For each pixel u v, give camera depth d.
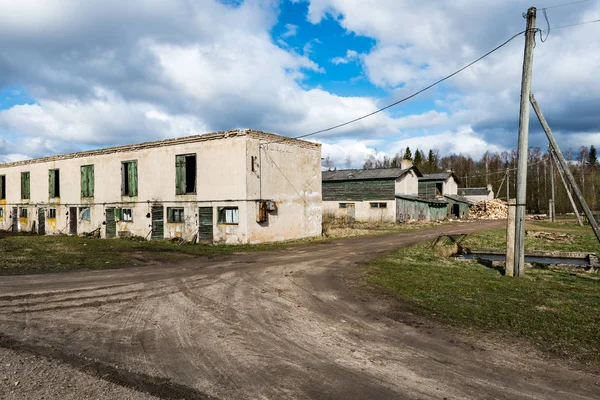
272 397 4.20
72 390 4.32
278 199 21.44
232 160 19.70
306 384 4.52
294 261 14.02
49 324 6.71
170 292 9.12
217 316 7.21
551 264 13.70
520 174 11.15
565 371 4.89
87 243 20.34
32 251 16.17
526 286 9.77
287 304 8.05
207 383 4.52
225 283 10.16
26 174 32.31
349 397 4.21
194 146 21.20
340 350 5.58
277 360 5.21
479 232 25.86
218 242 20.16
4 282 10.23
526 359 5.26
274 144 21.23
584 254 16.47
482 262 14.09
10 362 5.11
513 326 6.60
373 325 6.70
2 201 34.81
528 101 10.93
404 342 5.90
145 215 23.31
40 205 30.78
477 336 6.15
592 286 9.87
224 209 20.23
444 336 6.16
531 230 27.36
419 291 9.14
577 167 75.69
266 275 11.29
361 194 39.22
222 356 5.34
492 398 4.21
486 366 5.04
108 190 25.53
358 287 9.63
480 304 8.00
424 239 22.19
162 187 22.56
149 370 4.87
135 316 7.19
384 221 37.62
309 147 24.17
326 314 7.34
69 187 28.28
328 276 11.09
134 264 13.38
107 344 5.77
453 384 4.54
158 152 22.77
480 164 102.56
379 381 4.61
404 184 40.62
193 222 21.09
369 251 16.86
